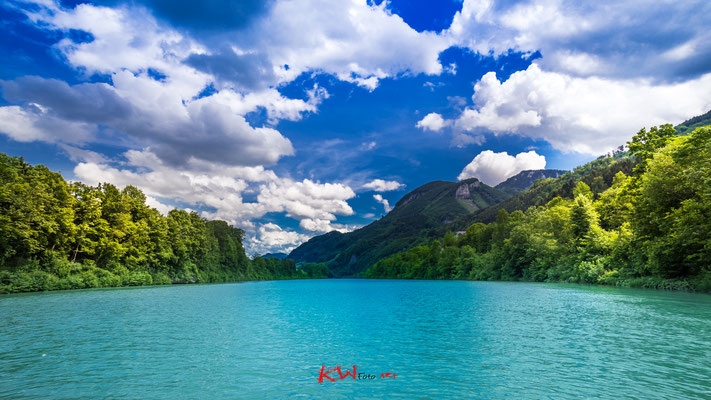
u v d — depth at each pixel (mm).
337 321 30703
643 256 59688
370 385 14477
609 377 15133
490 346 20781
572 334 23672
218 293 70000
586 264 76625
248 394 13586
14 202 57719
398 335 24250
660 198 52938
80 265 72375
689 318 28500
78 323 29172
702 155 44875
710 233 43844
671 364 16844
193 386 14414
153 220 97812
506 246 117375
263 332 25781
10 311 35938
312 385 14547
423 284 116375
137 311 37062
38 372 16203
